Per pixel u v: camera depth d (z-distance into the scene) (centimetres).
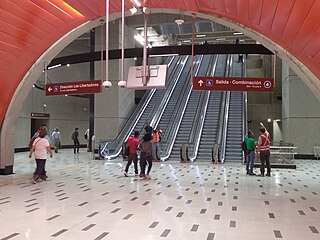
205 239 469
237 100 2072
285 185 940
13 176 1096
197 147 1647
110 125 1961
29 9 827
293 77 1795
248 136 1153
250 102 2609
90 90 1108
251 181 1009
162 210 641
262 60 2806
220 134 1666
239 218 586
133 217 588
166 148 1655
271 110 2395
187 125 1862
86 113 2869
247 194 808
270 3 745
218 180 1022
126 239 468
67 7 898
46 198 752
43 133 994
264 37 962
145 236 481
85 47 2698
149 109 2084
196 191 843
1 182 975
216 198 758
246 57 2742
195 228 523
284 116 1983
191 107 2011
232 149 1641
